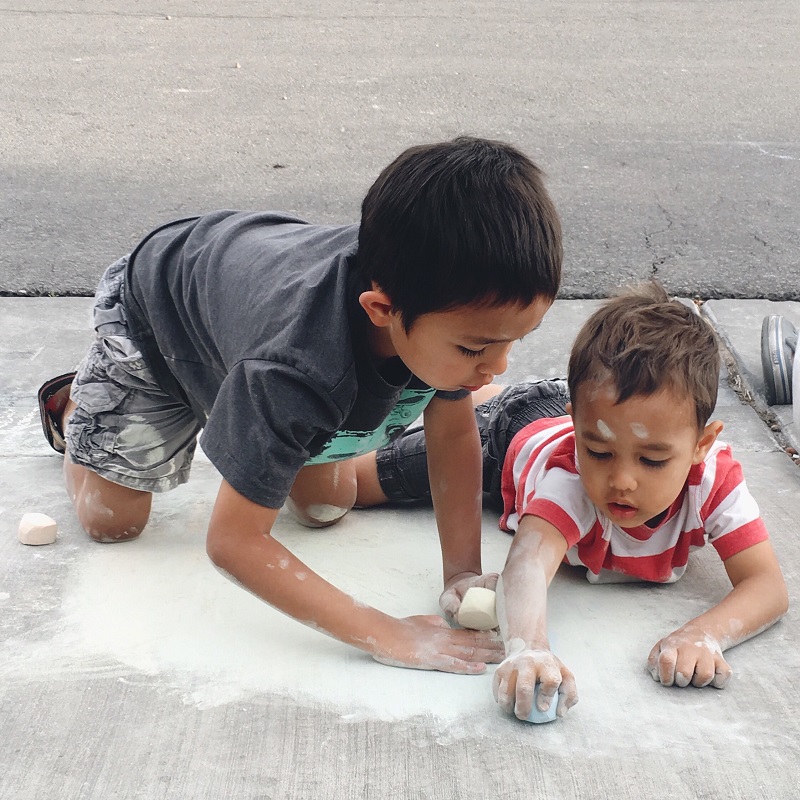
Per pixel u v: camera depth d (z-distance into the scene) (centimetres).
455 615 209
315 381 175
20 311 356
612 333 196
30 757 173
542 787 168
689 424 193
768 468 273
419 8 809
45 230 423
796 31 765
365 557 239
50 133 539
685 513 213
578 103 604
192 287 212
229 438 182
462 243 156
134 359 223
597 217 446
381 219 165
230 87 619
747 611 204
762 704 188
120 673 194
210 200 459
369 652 196
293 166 502
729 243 422
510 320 162
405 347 172
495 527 254
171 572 228
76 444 229
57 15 759
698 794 167
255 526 186
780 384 304
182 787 167
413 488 253
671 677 191
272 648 203
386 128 557
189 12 780
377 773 171
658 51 710
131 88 613
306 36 727
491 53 697
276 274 192
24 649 201
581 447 200
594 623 213
